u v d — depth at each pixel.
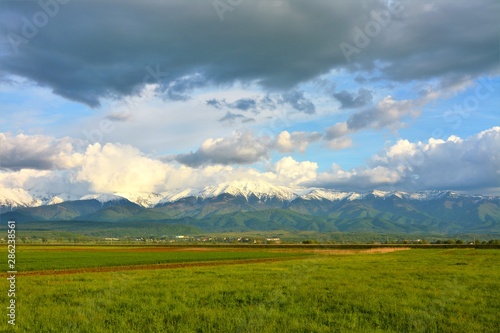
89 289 36.12
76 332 22.03
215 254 116.25
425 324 23.23
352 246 161.75
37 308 27.19
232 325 22.78
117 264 77.81
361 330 21.77
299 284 38.66
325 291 33.91
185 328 22.17
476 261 70.94
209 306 28.08
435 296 31.73
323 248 153.62
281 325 22.84
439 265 62.34
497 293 33.22
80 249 160.50
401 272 49.78
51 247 185.25
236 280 42.59
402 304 28.38
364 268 57.22
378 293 32.91
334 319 24.30
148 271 57.72
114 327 22.67
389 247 153.50
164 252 130.75
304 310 26.92
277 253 120.81
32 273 61.06
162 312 26.25
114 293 33.56
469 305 28.44
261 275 48.16
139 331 21.83
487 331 21.91
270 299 30.36
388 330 21.92
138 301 29.92
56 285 39.50
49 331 22.22
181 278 45.53
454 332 21.69
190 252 130.00
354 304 28.34
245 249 156.25
